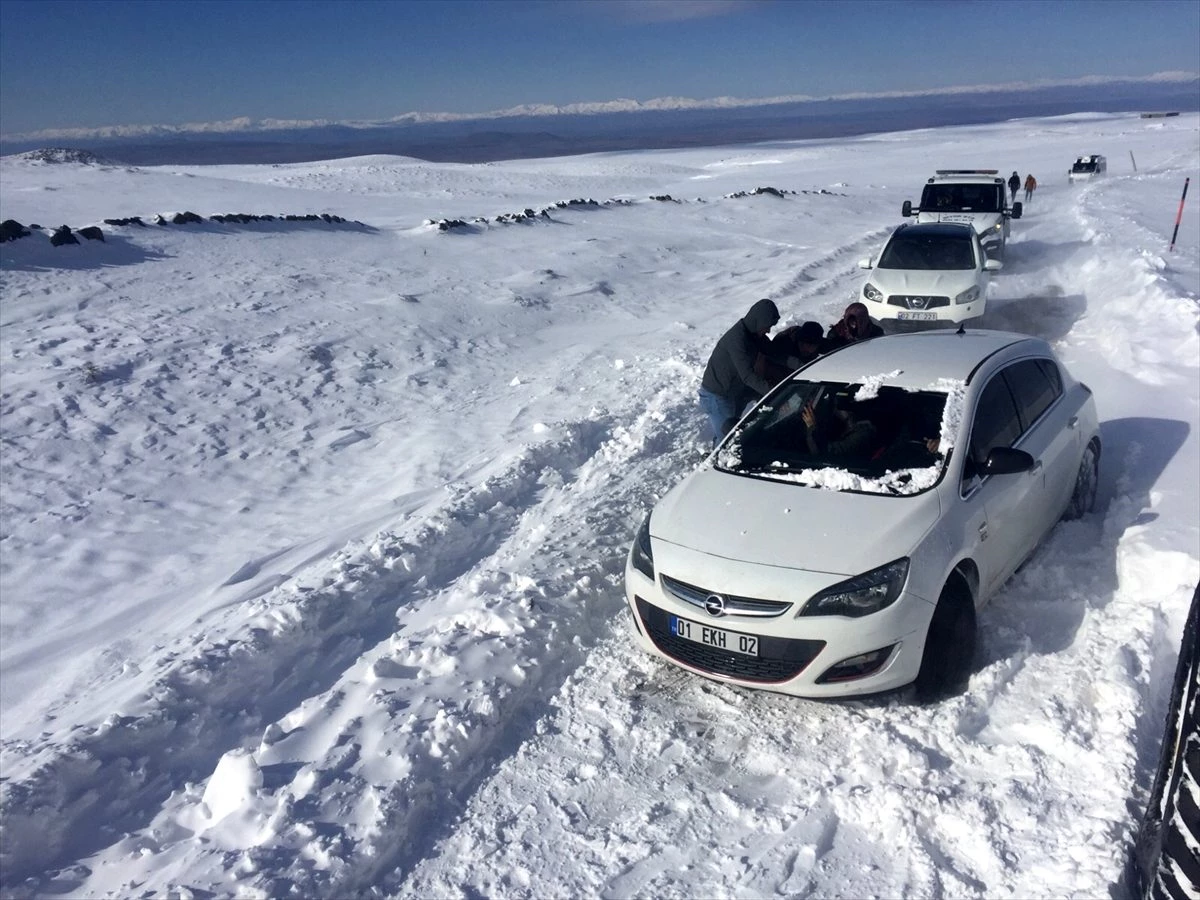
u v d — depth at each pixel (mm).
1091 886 2744
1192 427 6578
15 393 9406
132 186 30672
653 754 3754
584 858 3191
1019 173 47812
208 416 9414
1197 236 17062
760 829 3254
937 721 3680
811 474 4398
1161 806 2545
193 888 3016
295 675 4637
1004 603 4621
